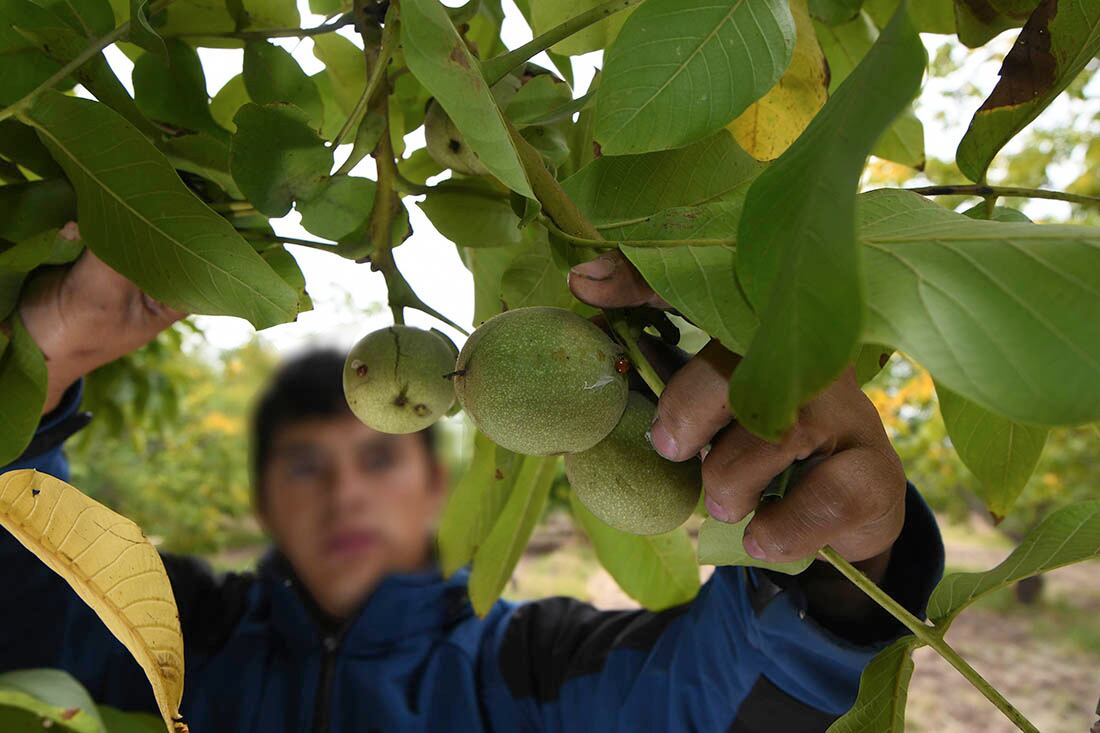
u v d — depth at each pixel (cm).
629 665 143
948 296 42
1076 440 537
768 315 40
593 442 65
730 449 59
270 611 179
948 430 96
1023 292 41
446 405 85
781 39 66
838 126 41
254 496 191
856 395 64
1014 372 39
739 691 116
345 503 177
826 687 103
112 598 59
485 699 166
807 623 93
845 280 36
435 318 84
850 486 59
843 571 61
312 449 180
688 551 134
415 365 82
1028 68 72
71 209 87
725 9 66
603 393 63
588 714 148
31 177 104
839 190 38
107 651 161
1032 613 639
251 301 73
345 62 103
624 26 67
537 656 165
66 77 77
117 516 60
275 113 75
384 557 179
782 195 45
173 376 367
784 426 37
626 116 67
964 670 57
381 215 81
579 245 64
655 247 58
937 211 51
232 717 167
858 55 104
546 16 88
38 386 85
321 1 101
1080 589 693
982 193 75
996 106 73
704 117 66
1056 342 39
